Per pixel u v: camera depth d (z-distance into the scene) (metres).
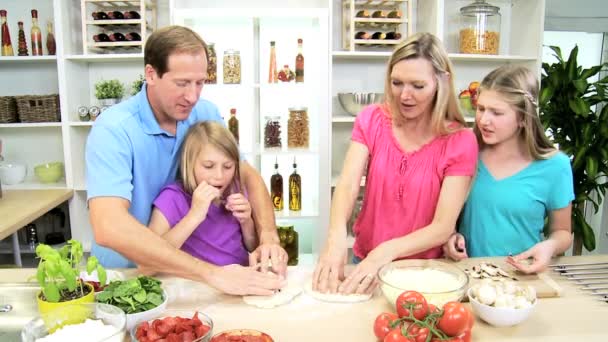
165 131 1.43
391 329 0.91
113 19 2.70
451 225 1.38
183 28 1.26
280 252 1.38
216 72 2.72
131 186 1.30
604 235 3.58
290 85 2.69
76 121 2.79
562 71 2.75
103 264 1.49
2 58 2.69
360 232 1.61
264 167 2.99
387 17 2.76
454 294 1.03
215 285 1.17
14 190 2.78
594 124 2.73
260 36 2.87
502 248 1.52
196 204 1.32
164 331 0.89
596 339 0.98
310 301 1.17
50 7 2.91
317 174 2.88
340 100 2.83
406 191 1.45
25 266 3.05
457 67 3.08
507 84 1.40
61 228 3.06
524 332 1.00
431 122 1.41
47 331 0.90
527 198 1.49
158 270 1.21
